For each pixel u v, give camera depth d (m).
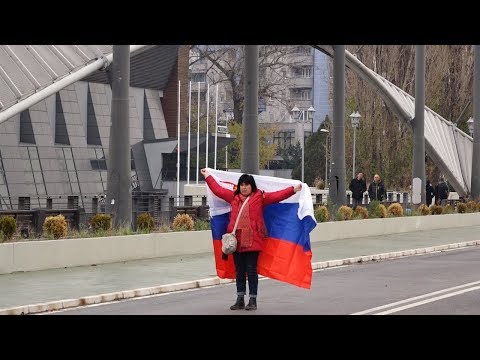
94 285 17.39
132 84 56.72
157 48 55.41
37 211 22.84
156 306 15.23
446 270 21.48
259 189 14.27
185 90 61.94
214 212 14.56
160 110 58.91
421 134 41.19
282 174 80.56
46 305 14.80
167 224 26.44
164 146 52.53
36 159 47.44
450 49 67.31
